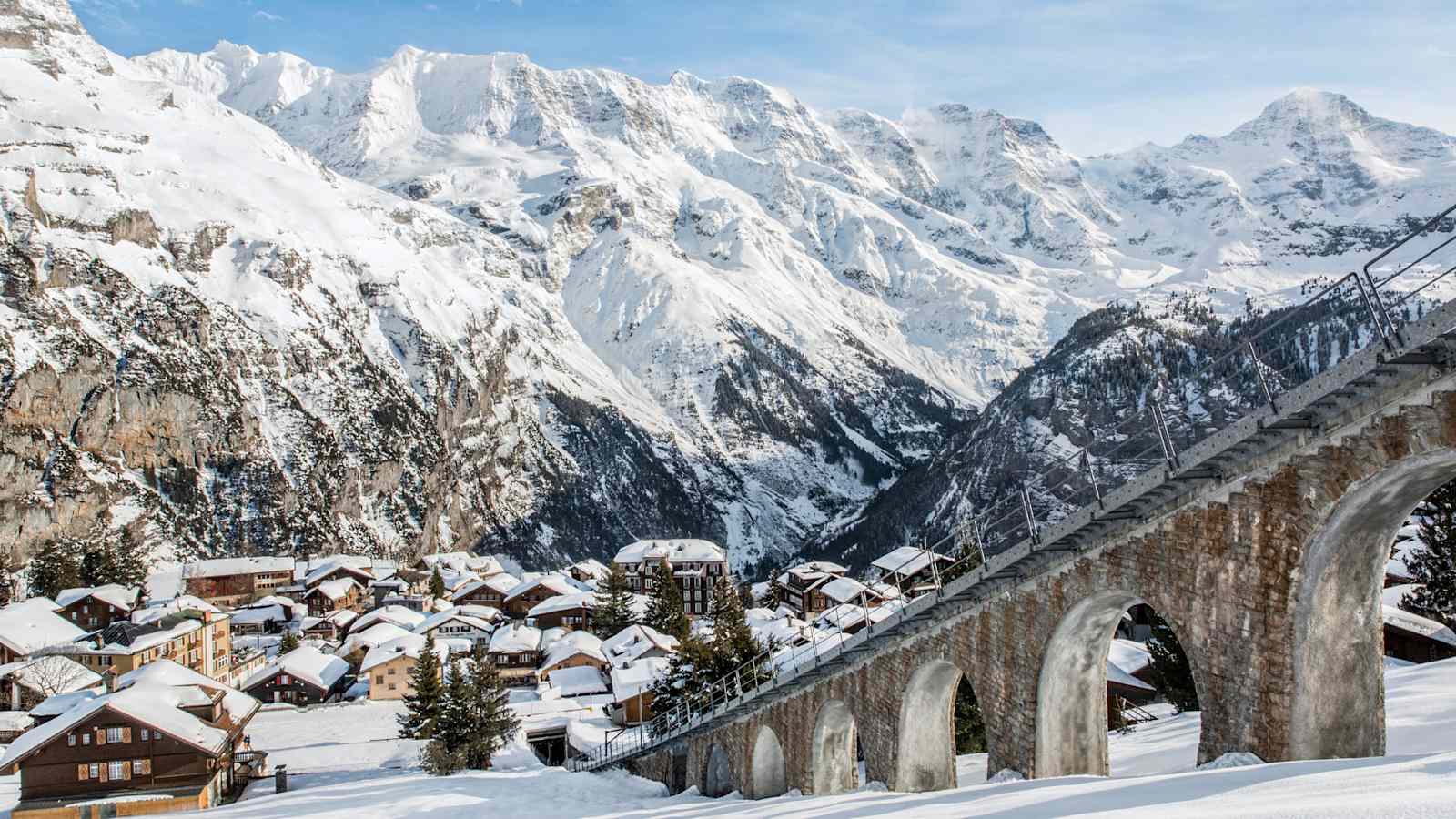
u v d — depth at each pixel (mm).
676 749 60031
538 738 92812
